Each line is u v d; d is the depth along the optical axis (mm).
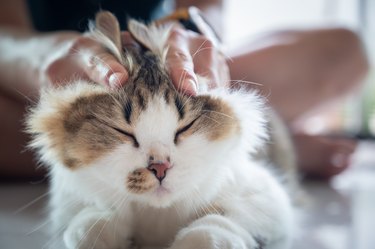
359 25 1095
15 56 653
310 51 712
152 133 320
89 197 361
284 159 589
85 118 334
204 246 306
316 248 408
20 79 638
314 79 725
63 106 345
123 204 353
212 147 341
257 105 387
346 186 732
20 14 842
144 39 377
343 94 764
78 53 397
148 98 328
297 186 626
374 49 1050
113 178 327
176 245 319
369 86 1075
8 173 712
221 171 364
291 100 730
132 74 340
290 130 748
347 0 1117
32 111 368
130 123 322
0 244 400
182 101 332
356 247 414
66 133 338
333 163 758
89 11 813
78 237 337
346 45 725
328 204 602
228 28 1134
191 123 333
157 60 354
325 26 747
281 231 397
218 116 344
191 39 404
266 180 400
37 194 620
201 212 370
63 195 389
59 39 582
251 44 747
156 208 364
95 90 343
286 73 708
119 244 357
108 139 324
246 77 685
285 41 719
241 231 340
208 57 388
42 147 374
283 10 1138
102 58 346
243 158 387
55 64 416
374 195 661
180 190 331
